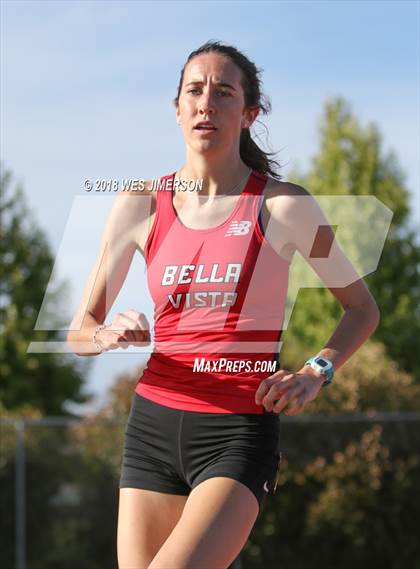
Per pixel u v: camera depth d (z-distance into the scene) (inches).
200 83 241.9
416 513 775.7
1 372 1336.1
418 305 1325.0
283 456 775.1
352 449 776.3
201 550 209.8
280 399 221.5
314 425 782.5
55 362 1371.8
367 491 771.4
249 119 256.1
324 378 230.7
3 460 772.0
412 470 780.6
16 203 1362.0
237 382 234.7
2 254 1348.4
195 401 235.6
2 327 1338.6
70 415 1370.6
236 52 248.1
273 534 767.1
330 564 765.9
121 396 824.9
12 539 764.0
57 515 770.8
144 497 238.8
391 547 768.9
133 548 232.5
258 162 262.4
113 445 783.1
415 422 788.0
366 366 871.1
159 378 241.1
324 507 766.5
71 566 765.9
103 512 775.7
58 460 778.2
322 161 1375.5
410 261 1322.6
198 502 221.1
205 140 238.7
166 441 238.1
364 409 834.2
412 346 1300.4
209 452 233.8
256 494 226.4
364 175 1354.6
